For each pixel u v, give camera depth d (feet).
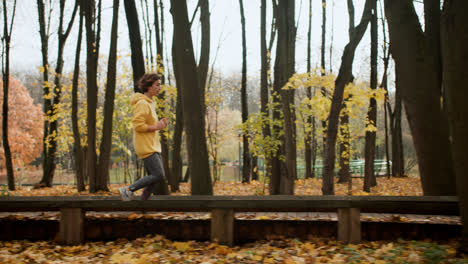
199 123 23.02
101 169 40.75
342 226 15.94
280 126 38.17
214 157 60.39
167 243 16.75
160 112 43.50
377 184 53.26
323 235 17.10
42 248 16.22
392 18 15.78
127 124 49.39
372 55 40.93
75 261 14.02
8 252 15.29
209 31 37.27
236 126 39.11
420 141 15.52
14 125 121.70
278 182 38.09
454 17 12.07
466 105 12.05
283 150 38.09
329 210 17.17
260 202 16.06
